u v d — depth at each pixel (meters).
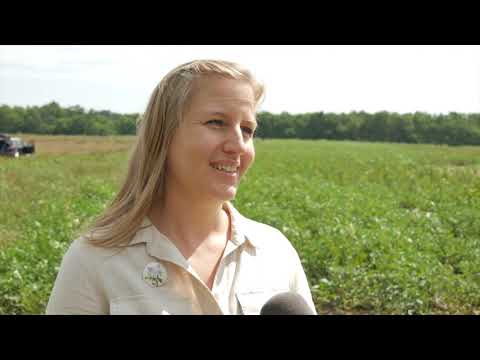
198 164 1.79
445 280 7.04
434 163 34.16
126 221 1.82
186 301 1.80
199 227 1.95
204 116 1.77
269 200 14.56
